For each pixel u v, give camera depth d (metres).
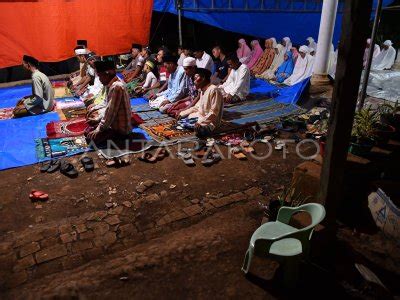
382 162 3.92
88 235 3.69
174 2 11.09
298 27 12.82
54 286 2.82
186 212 4.09
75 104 8.43
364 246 3.32
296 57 10.09
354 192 3.93
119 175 5.02
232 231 3.55
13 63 10.30
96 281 2.86
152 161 5.37
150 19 11.98
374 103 7.69
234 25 11.76
